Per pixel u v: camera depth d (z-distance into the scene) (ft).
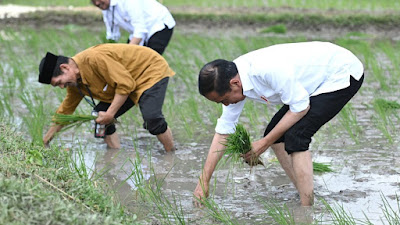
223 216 15.35
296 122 15.05
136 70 20.07
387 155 20.52
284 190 17.60
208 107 27.32
